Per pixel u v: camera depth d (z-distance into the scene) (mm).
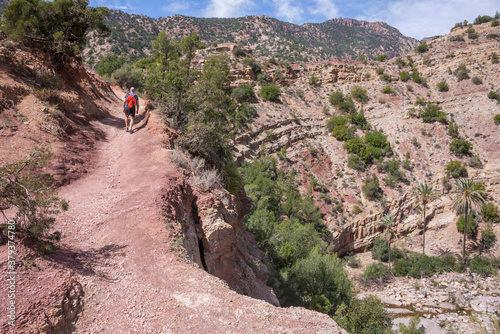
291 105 79875
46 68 16891
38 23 18078
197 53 88500
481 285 40219
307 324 6105
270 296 15953
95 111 18359
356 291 38000
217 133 15586
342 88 90125
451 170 61094
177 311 5965
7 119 11664
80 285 6008
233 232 11539
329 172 64250
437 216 58219
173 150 13070
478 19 131375
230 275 11859
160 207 9078
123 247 7594
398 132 71188
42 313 4996
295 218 48062
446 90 81938
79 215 8734
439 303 36250
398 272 46125
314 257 30219
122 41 149875
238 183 16984
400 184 59812
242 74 79312
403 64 97500
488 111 71875
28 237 6465
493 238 52094
